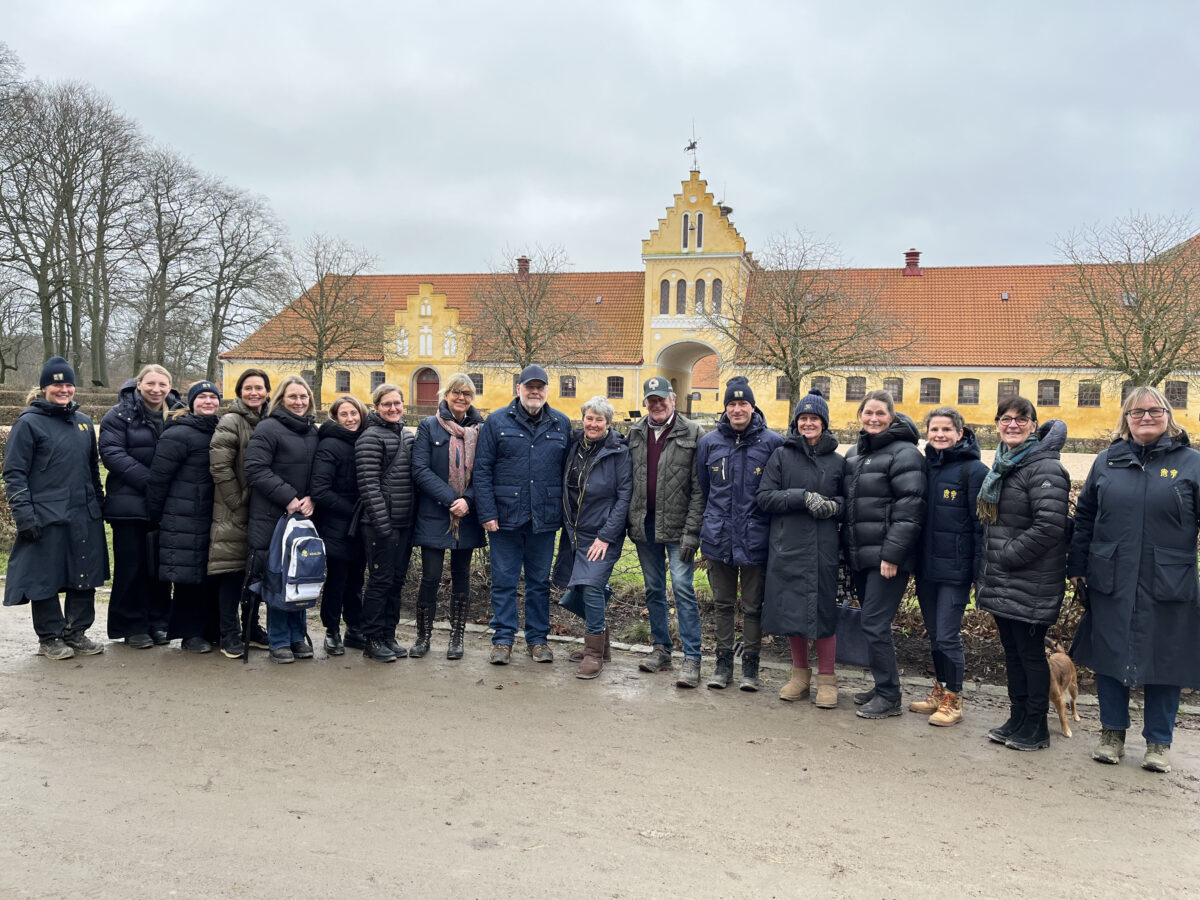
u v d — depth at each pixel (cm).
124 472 614
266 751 450
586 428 620
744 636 597
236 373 5028
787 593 556
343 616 719
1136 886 346
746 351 3272
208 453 615
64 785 401
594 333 4456
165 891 314
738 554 577
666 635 639
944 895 334
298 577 586
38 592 586
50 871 326
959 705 541
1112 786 447
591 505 621
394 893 318
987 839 382
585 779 430
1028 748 495
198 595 636
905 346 3581
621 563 931
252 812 380
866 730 522
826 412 563
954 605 537
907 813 405
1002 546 498
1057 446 493
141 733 470
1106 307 3086
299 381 627
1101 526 479
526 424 627
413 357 4866
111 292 3744
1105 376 3192
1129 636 464
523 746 471
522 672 615
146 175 3819
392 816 381
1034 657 495
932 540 538
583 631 730
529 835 369
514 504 621
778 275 3225
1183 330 2809
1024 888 341
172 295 4025
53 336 3709
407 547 647
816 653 603
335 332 4406
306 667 608
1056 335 3366
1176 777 462
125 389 637
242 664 610
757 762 462
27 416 584
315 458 621
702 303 4075
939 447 539
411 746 464
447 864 341
